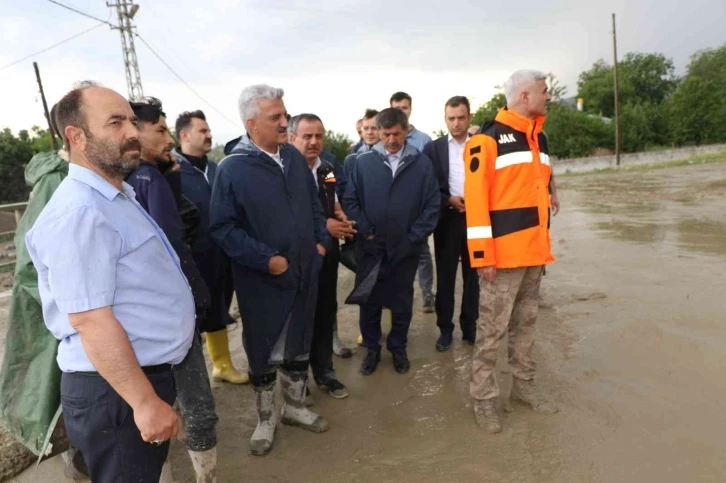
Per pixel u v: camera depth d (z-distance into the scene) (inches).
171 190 102.6
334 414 134.4
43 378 96.1
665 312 182.1
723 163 922.1
